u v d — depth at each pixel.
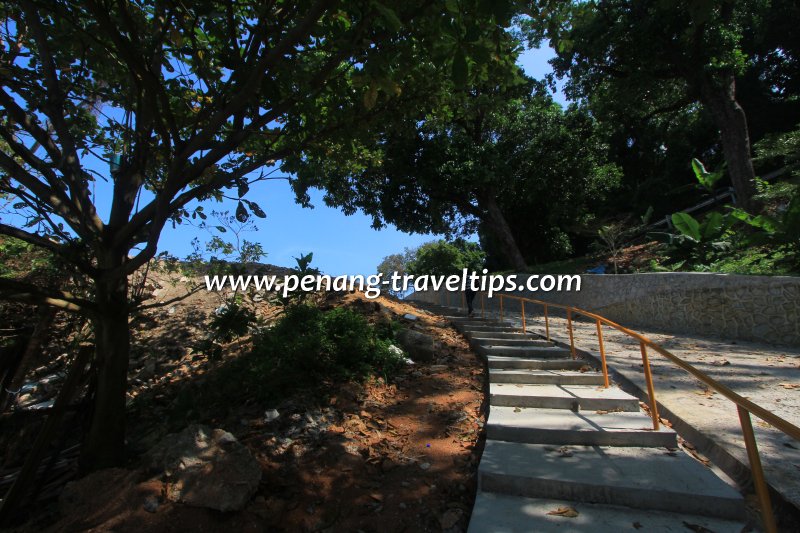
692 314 10.74
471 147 20.23
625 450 4.08
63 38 4.25
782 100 24.97
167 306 9.61
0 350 4.98
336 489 3.84
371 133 5.70
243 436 4.60
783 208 13.67
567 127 21.70
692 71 17.16
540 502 3.45
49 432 4.15
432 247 33.19
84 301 4.13
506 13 2.84
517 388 5.68
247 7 4.52
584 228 24.45
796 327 8.55
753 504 3.29
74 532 3.29
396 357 6.65
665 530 3.03
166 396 6.37
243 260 6.12
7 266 6.90
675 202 26.20
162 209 3.95
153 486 3.58
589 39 17.50
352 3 3.53
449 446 4.51
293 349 5.89
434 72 5.01
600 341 6.01
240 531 3.34
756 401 5.06
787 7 20.44
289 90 4.40
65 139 4.38
